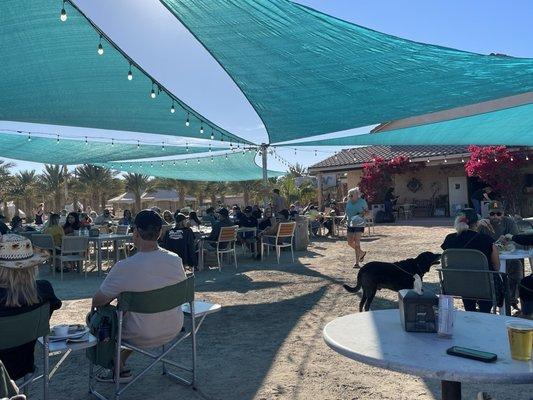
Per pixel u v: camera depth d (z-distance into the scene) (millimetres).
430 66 5027
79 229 10703
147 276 3039
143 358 4305
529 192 17875
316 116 7344
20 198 39844
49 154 12477
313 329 5055
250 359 4188
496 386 3465
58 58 5695
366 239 13969
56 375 3934
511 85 5508
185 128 9664
